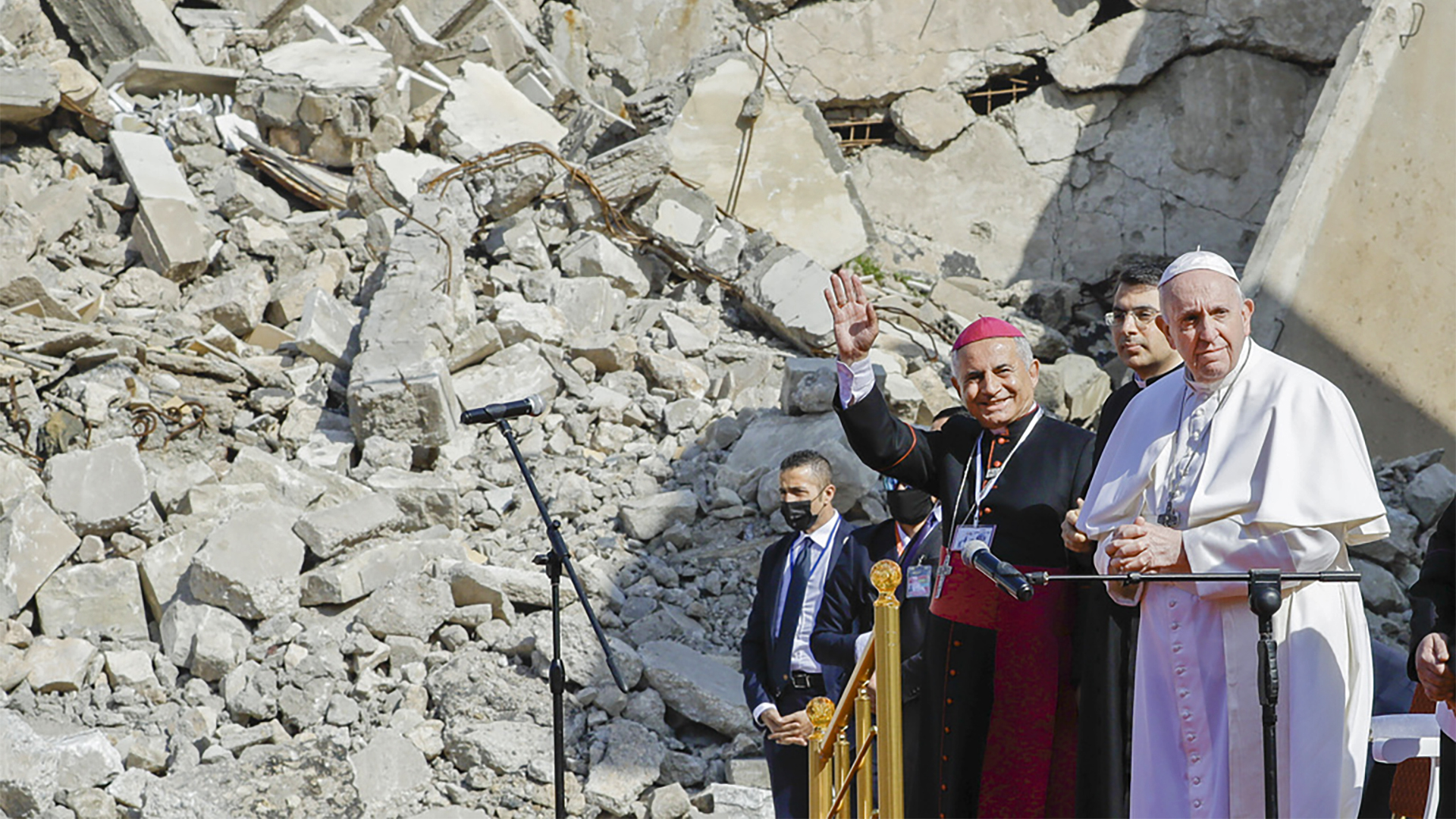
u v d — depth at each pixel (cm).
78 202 2958
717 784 1797
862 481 2172
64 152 3161
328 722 1858
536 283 2764
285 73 3294
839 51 3700
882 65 3675
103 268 2892
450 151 3269
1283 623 852
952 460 1155
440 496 2167
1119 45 3572
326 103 3231
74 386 2375
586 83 3838
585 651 1923
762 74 3147
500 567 2030
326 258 2933
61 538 2025
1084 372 2627
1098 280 3538
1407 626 2066
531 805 1789
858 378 1141
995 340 1126
